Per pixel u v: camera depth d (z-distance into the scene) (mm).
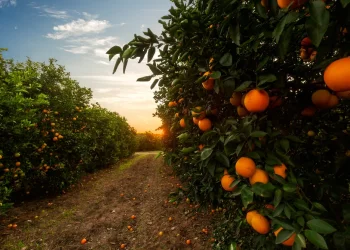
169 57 1872
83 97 9008
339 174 1499
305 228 957
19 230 4242
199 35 1453
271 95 1542
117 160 13898
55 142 6398
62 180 6625
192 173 2832
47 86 6945
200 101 1975
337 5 862
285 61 1615
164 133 6883
